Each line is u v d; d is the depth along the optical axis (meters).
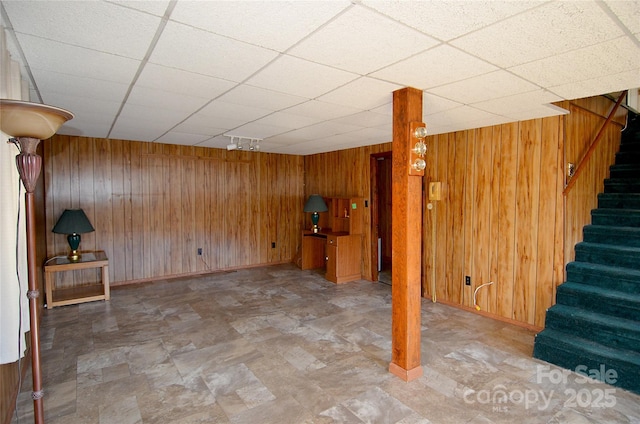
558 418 2.21
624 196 3.93
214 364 2.92
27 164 1.58
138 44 1.81
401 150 2.57
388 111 3.23
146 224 5.56
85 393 2.49
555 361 2.89
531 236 3.65
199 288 5.22
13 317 1.92
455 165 4.35
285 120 3.65
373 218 5.64
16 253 1.93
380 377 2.70
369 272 5.68
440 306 4.42
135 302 4.56
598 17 1.48
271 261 6.92
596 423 2.16
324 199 6.58
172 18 1.54
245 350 3.18
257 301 4.62
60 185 4.88
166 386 2.58
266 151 6.51
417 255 2.64
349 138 4.84
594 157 4.04
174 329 3.67
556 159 3.45
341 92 2.64
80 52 1.92
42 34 1.69
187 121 3.76
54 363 2.93
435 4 1.39
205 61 2.05
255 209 6.68
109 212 5.25
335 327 3.73
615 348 2.74
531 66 2.07
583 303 3.16
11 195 1.92
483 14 1.47
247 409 2.30
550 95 2.68
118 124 3.98
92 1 1.39
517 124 3.73
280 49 1.87
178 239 5.87
